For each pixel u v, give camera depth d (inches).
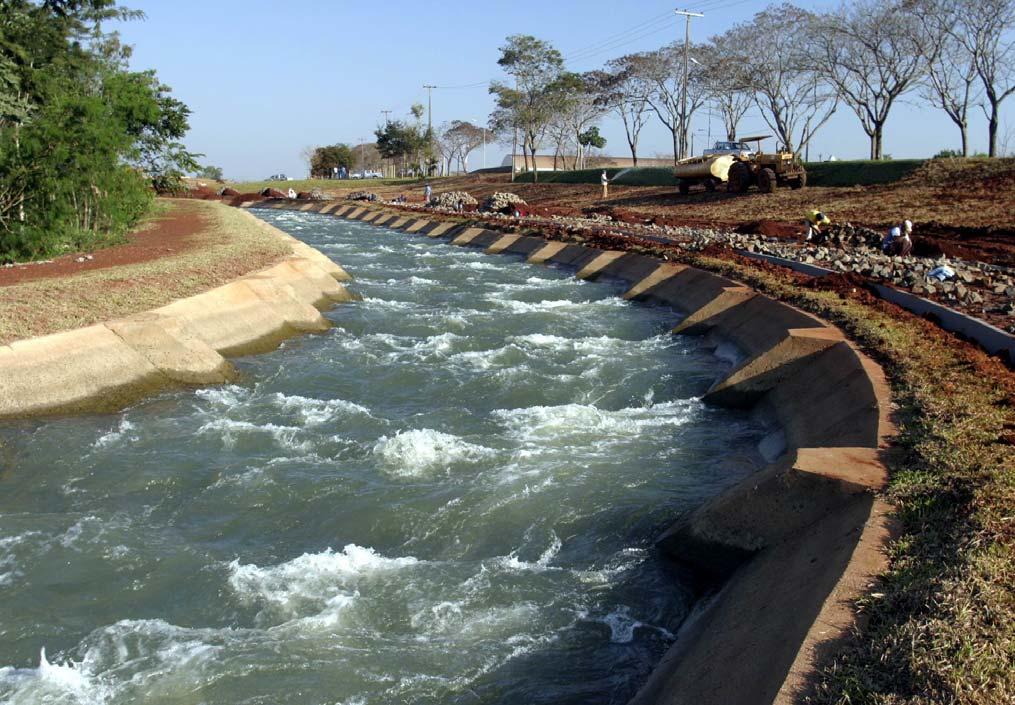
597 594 356.5
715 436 537.3
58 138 1063.6
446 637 326.0
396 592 358.3
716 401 600.7
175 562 386.3
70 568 379.6
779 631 251.3
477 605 348.5
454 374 697.0
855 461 351.3
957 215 1327.5
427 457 500.7
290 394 646.5
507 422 571.2
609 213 1991.9
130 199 1311.5
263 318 812.6
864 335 573.0
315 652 315.9
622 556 386.6
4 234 1027.3
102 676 302.7
